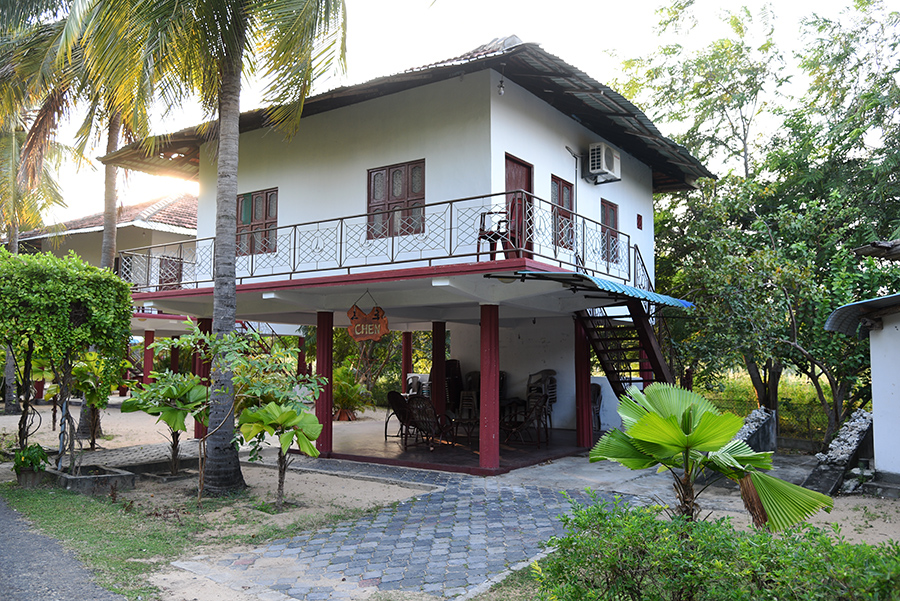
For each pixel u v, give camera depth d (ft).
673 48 57.93
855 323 32.91
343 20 28.25
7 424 56.24
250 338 28.43
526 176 36.17
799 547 10.36
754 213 45.85
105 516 23.71
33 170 50.39
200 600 15.71
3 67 41.57
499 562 18.70
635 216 49.26
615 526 12.12
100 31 25.27
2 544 20.02
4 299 28.43
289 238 40.81
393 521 23.81
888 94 46.16
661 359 39.50
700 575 10.44
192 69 28.84
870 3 50.11
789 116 52.95
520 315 48.29
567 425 53.57
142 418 61.98
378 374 84.89
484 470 33.22
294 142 41.27
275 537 21.52
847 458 30.07
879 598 9.07
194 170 50.11
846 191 47.11
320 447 39.17
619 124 41.16
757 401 53.11
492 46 34.96
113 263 51.08
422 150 35.45
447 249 33.83
